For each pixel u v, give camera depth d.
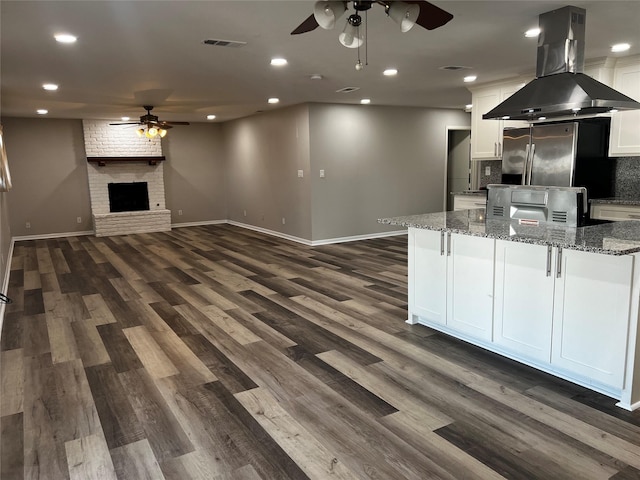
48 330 3.90
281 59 4.39
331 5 2.25
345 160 7.82
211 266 6.28
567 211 3.24
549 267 2.78
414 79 5.55
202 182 10.54
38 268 6.30
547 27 3.33
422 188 8.69
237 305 4.51
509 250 3.00
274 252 7.19
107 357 3.34
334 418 2.50
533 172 4.92
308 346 3.48
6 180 5.49
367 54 4.27
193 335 3.75
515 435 2.31
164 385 2.91
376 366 3.12
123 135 9.42
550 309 2.81
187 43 3.76
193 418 2.52
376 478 2.02
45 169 8.91
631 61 4.61
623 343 2.48
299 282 5.34
